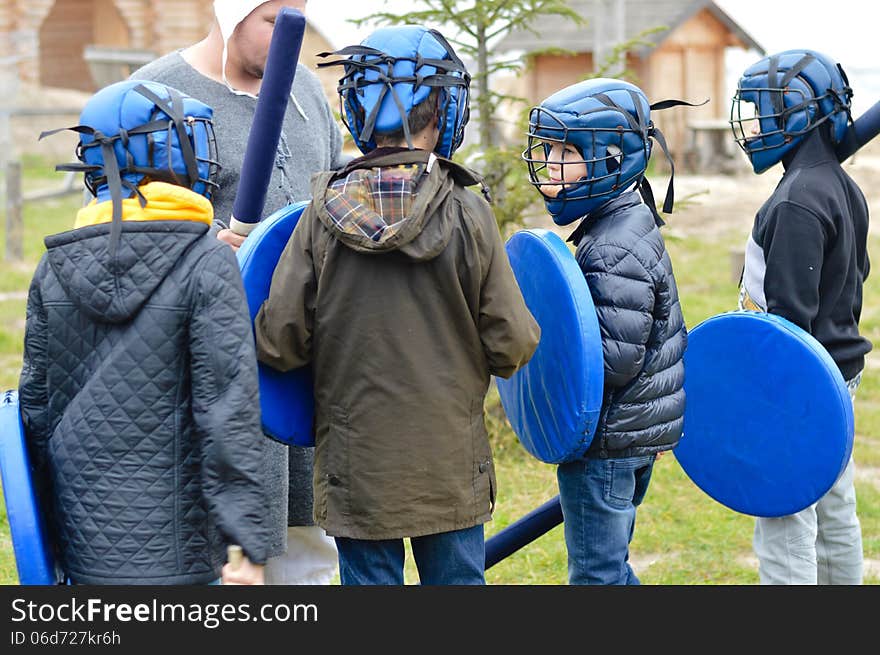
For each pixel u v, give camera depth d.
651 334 3.40
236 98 3.64
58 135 22.14
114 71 18.30
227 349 2.65
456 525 3.00
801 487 3.64
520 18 6.15
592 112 3.32
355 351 2.96
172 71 3.64
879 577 4.54
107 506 2.67
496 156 6.02
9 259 12.17
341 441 3.01
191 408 2.70
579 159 3.37
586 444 3.33
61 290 2.73
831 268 3.66
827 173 3.69
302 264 3.00
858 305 3.84
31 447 2.83
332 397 3.02
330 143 4.00
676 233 13.92
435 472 2.96
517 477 5.85
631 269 3.30
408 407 2.95
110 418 2.66
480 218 2.97
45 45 27.28
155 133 2.72
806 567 3.77
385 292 2.93
